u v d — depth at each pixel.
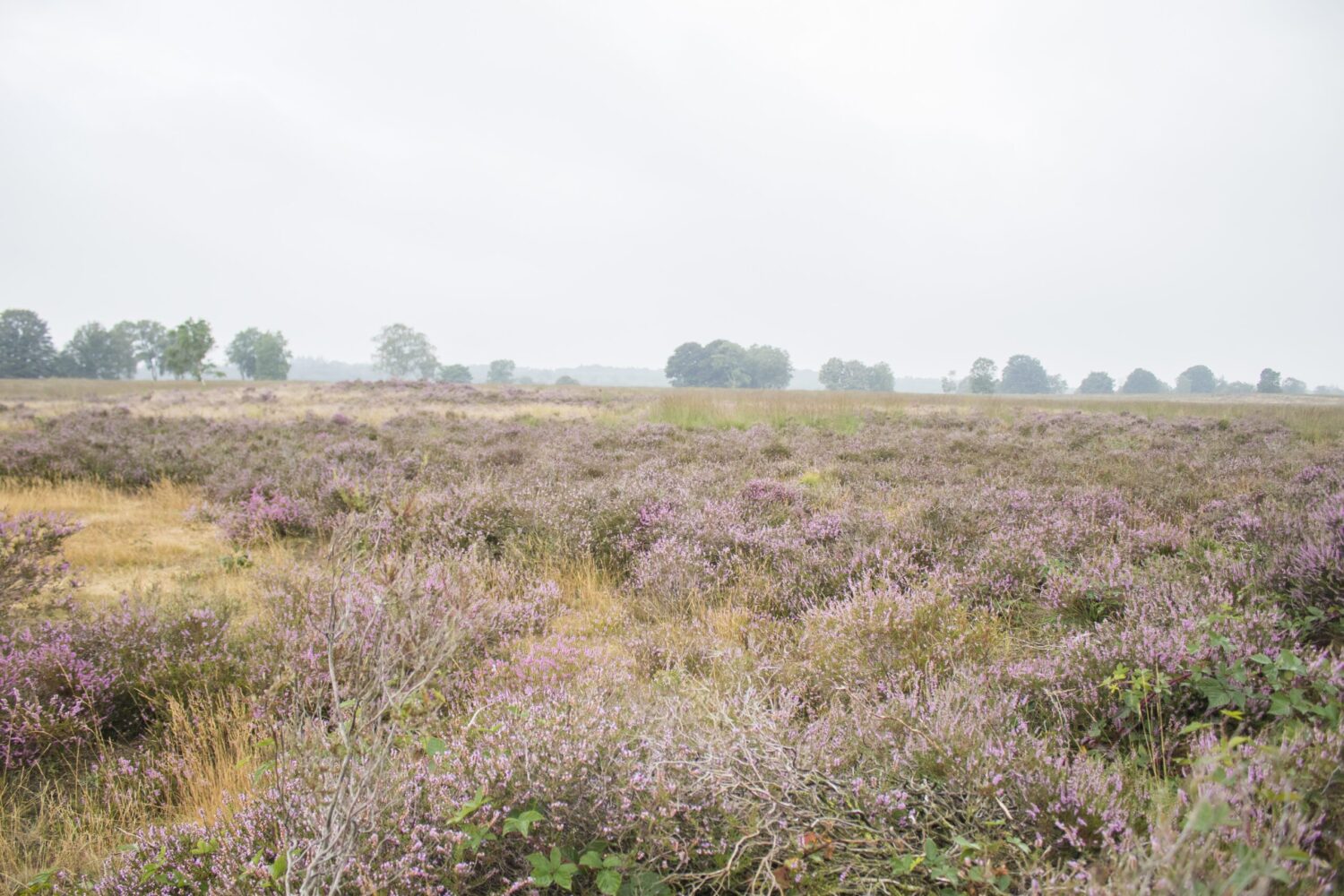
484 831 2.09
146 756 3.20
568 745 2.39
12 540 4.75
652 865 2.16
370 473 9.21
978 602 4.66
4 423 16.83
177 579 5.92
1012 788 2.36
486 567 5.39
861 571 5.10
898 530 5.83
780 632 4.12
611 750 2.47
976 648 3.62
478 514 6.50
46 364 112.88
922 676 3.34
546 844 2.18
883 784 2.45
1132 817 2.18
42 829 2.79
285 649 3.82
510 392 36.88
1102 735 2.86
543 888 2.12
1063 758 2.41
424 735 2.62
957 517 6.18
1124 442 13.11
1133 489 7.89
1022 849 2.06
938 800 2.41
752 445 12.19
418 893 2.01
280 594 4.75
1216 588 4.07
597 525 6.37
